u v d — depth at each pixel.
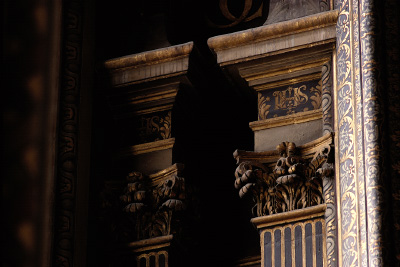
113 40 9.94
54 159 9.26
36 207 9.14
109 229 9.38
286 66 9.18
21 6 9.64
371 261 7.97
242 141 9.72
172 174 9.38
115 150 9.65
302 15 9.29
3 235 9.09
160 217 9.30
